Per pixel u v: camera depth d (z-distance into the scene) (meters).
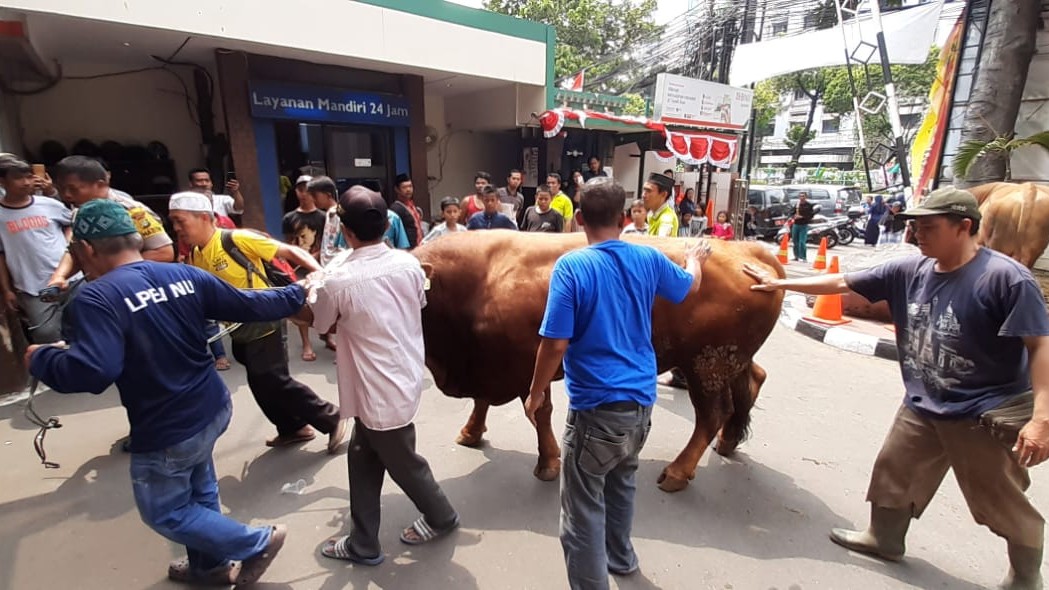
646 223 4.98
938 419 2.27
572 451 2.07
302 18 6.73
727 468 3.40
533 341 2.89
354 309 2.23
